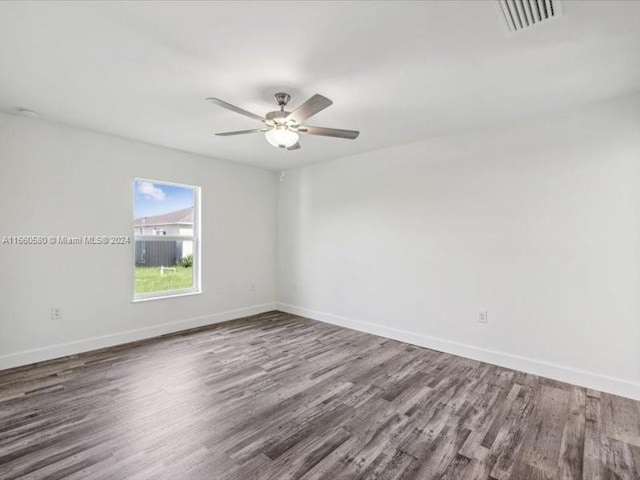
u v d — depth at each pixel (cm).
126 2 162
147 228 413
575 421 226
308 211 511
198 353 352
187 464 182
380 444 201
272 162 494
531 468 181
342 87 251
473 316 342
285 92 259
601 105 271
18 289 314
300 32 186
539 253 302
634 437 209
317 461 186
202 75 234
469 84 246
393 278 408
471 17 172
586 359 278
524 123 310
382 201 419
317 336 416
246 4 163
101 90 258
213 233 471
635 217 257
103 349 362
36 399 251
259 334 423
